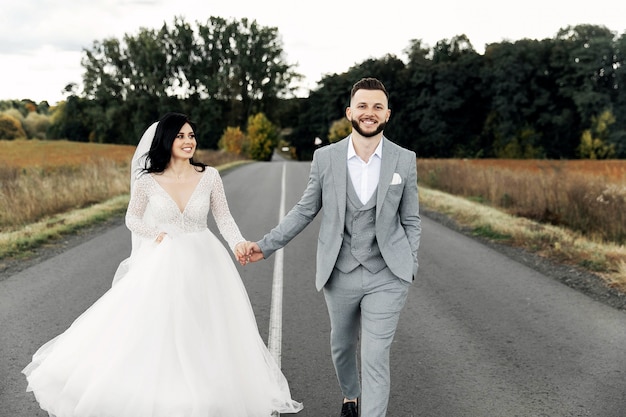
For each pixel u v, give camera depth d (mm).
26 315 5797
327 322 5680
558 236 10062
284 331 5402
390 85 97625
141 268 3535
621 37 82875
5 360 4598
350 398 3693
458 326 5598
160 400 3199
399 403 3918
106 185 17516
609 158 81375
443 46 102188
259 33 104438
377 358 3164
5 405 3826
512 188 16391
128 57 100875
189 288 3477
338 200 3221
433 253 9422
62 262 8414
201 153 50312
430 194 18344
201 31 103000
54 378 3414
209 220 12906
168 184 3688
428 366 4586
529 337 5270
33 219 12320
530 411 3787
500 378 4340
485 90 90812
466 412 3777
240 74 104188
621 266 7770
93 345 3395
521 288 7098
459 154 90000
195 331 3377
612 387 4168
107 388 3211
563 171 17328
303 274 7832
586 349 4961
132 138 98938
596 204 11516
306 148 117562
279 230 3494
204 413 3191
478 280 7527
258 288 7043
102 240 10328
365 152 3232
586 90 83812
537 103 86312
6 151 52375
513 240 10445
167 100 98938
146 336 3307
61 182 16297
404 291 3281
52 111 118500
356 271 3268
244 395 3553
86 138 102250
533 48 88312
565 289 7039
